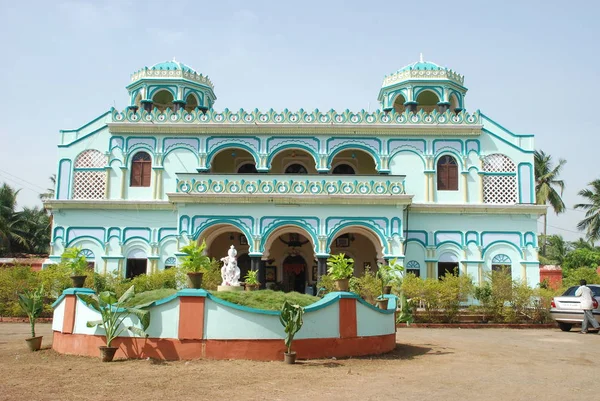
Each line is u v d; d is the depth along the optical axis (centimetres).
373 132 2366
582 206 3850
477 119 2369
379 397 683
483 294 1883
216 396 677
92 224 2355
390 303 1233
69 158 2427
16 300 1800
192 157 2381
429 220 2320
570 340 1377
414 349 1170
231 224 2147
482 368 923
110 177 2392
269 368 872
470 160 2367
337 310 1029
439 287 1827
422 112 2377
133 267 2331
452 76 2586
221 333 945
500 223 2319
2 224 4078
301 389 725
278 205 2150
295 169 2598
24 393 685
